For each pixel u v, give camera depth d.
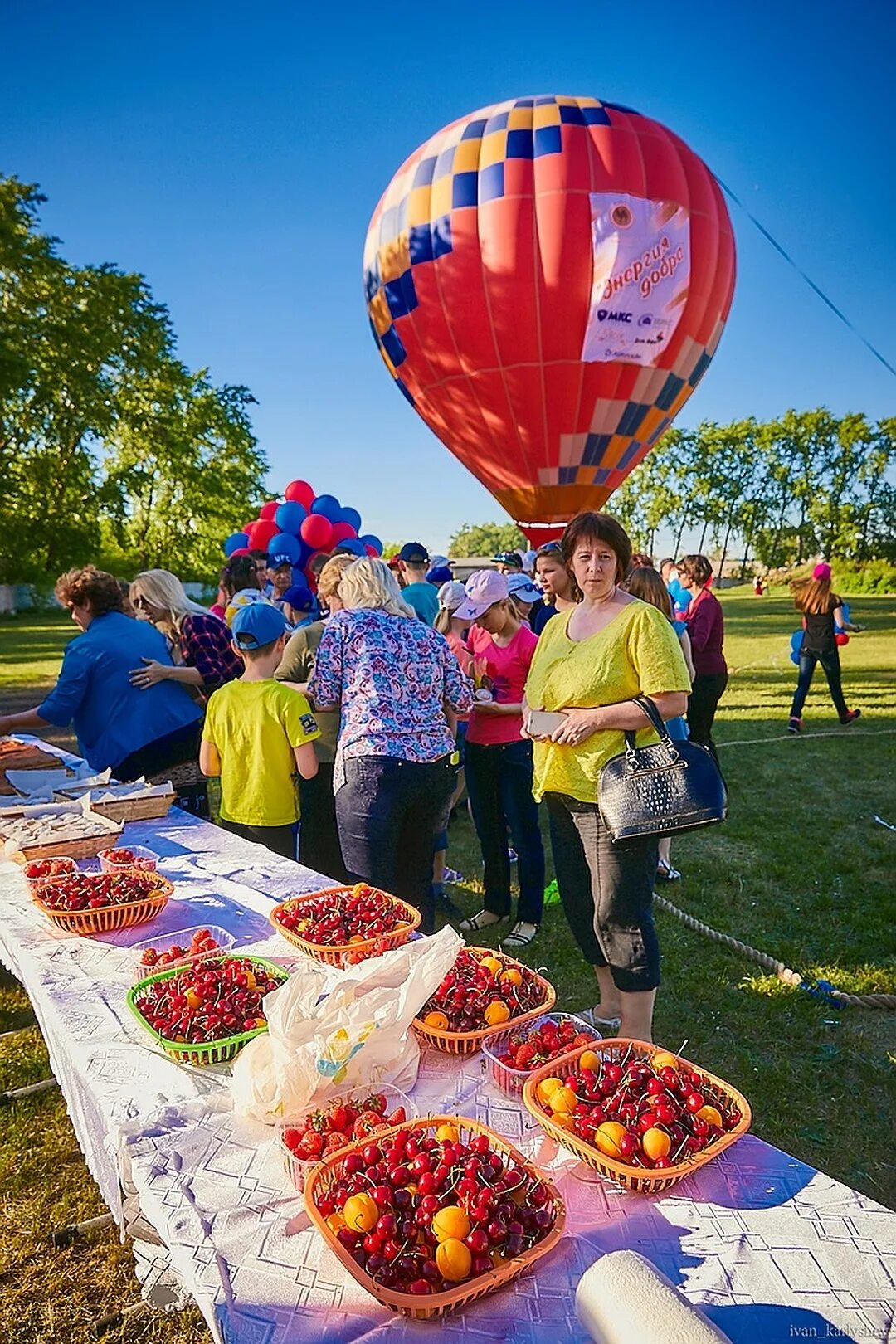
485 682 4.49
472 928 4.77
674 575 9.40
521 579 5.64
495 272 9.33
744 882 5.52
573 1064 1.71
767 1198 1.45
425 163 9.74
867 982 4.19
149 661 4.27
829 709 12.31
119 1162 1.64
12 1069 3.52
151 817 3.78
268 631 3.52
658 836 2.53
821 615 10.37
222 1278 1.31
